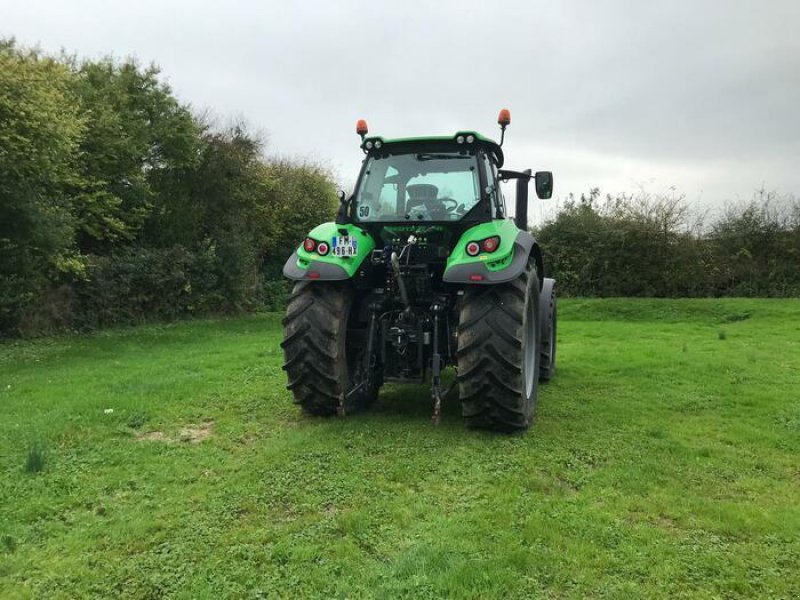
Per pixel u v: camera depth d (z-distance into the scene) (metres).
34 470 3.94
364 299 5.36
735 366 7.46
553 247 20.08
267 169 21.17
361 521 3.17
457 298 5.15
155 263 15.06
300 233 21.44
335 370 4.94
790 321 13.43
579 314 16.27
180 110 16.89
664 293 19.03
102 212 14.01
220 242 17.53
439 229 5.07
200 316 16.58
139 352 10.16
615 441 4.52
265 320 16.61
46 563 2.82
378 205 5.26
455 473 3.88
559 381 6.78
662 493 3.55
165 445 4.52
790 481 3.79
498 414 4.64
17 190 10.64
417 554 2.82
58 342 11.34
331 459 4.11
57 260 11.56
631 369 7.42
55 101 11.09
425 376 5.18
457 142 5.12
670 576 2.69
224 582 2.66
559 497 3.51
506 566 2.75
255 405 5.66
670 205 19.14
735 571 2.72
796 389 6.23
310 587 2.63
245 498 3.50
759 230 18.52
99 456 4.25
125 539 3.03
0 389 6.79
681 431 4.79
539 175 6.04
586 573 2.71
